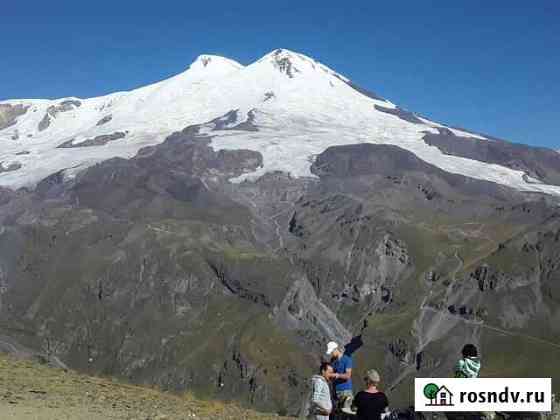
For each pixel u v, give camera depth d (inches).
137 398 1122.7
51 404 936.9
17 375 1215.6
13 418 805.2
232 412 1117.7
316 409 709.3
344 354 759.7
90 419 839.1
